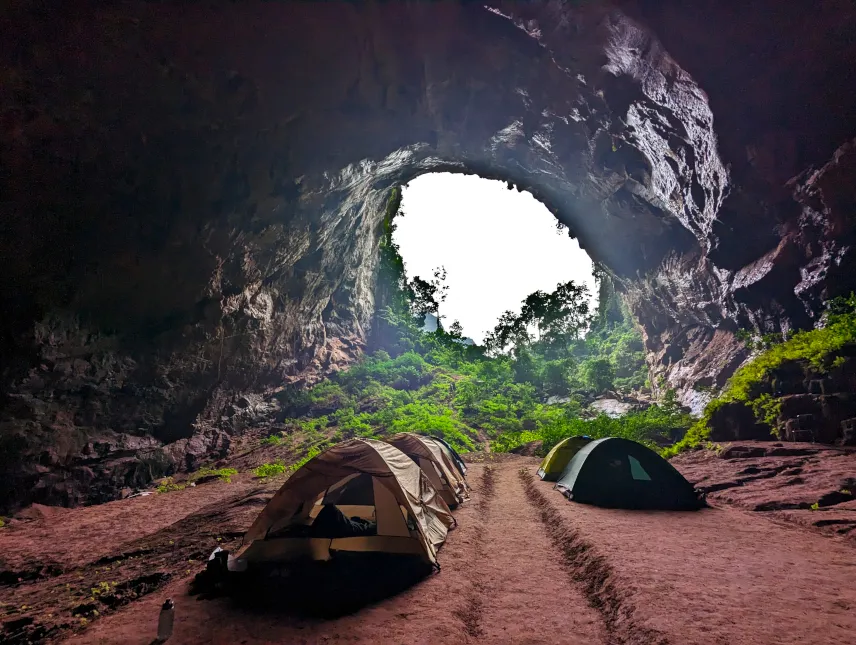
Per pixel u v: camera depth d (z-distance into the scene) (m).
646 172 20.14
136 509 12.08
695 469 10.33
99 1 11.02
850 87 13.21
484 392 28.23
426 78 17.39
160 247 14.93
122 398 15.73
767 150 14.66
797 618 3.57
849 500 7.09
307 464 5.43
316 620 4.00
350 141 18.98
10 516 11.98
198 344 18.27
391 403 24.64
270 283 22.05
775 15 12.90
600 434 17.36
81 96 11.68
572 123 19.41
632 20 13.68
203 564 5.82
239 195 16.73
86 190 12.60
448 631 3.68
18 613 5.11
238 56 13.84
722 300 19.44
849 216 13.54
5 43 10.47
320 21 14.37
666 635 3.31
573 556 5.60
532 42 16.12
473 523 7.27
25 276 12.16
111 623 4.16
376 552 5.12
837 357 11.47
